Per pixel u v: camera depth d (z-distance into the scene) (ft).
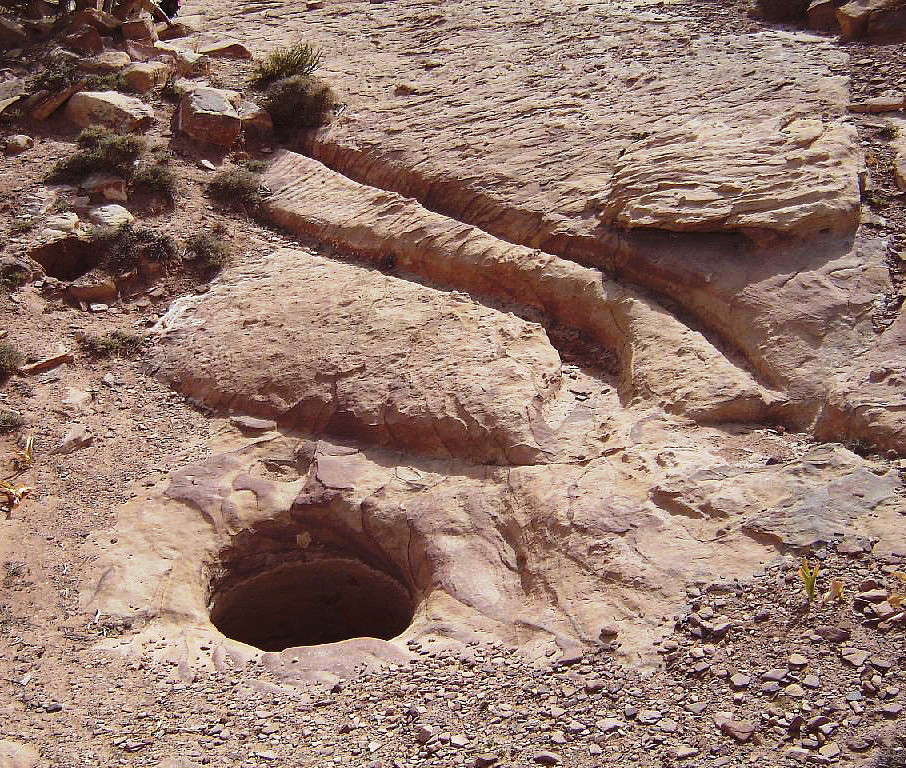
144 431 35.55
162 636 27.84
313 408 34.88
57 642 27.32
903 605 23.48
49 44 54.19
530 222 41.06
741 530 26.68
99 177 45.01
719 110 45.19
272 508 32.04
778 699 22.16
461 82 52.44
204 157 48.49
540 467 30.73
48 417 35.60
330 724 23.84
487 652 25.75
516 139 45.98
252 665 26.53
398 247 41.88
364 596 32.68
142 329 39.96
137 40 55.06
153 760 22.71
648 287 37.14
